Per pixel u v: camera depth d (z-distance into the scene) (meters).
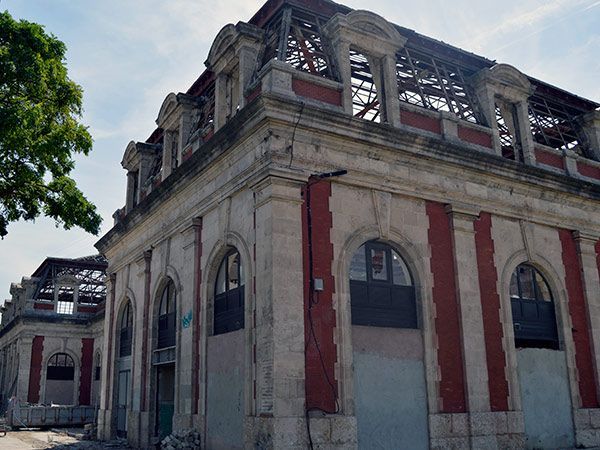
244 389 14.88
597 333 19.94
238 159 16.42
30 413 31.31
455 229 17.53
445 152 17.41
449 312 16.88
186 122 21.23
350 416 14.22
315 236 15.03
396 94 17.36
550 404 18.27
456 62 20.53
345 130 15.70
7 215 15.49
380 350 15.55
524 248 19.17
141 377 21.33
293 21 17.52
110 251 26.52
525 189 19.47
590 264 20.56
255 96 16.09
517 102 20.72
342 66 16.48
